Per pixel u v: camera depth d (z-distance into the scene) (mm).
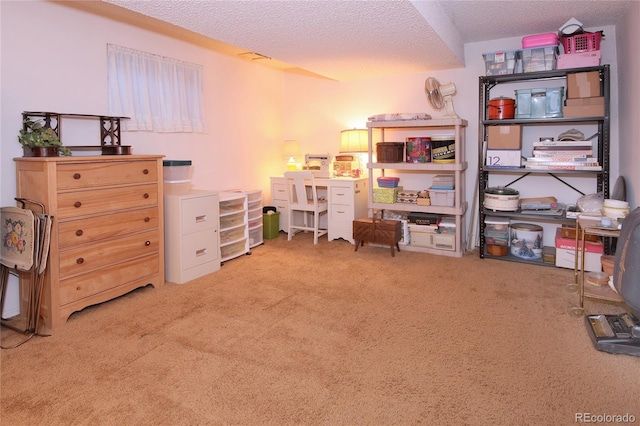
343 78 4609
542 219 3574
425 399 1662
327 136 4930
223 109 4258
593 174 3555
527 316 2463
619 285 1810
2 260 2396
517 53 3496
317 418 1554
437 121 3783
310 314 2531
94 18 2980
